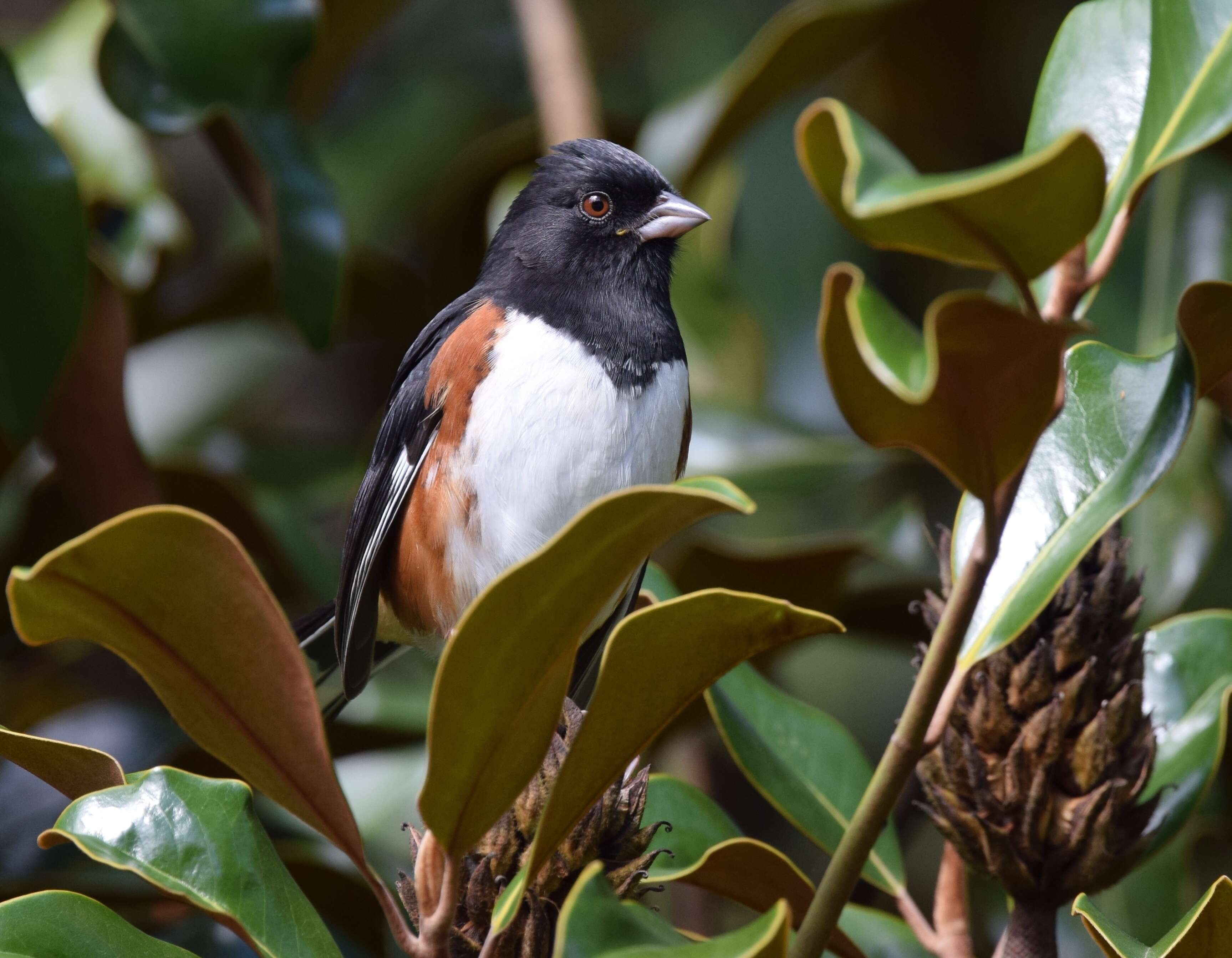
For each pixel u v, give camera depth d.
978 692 4.16
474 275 4.38
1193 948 4.12
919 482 4.36
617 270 4.26
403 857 4.29
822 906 4.12
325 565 4.32
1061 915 4.25
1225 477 4.30
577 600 3.66
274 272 4.35
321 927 4.14
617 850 4.14
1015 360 3.54
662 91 4.50
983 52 4.39
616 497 3.39
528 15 4.38
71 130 4.34
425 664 4.33
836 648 4.38
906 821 4.30
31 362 4.23
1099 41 4.15
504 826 4.14
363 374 4.41
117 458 4.29
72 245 4.23
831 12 4.32
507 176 4.36
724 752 4.35
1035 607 4.13
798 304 4.39
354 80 4.49
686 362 4.26
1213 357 4.12
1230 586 4.31
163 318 4.36
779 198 4.39
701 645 3.93
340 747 4.30
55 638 3.78
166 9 4.25
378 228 4.46
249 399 4.41
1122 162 4.14
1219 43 4.11
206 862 4.14
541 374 4.24
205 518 3.48
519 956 4.13
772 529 4.34
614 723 4.06
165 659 3.85
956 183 3.09
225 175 4.42
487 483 4.24
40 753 4.14
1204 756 4.20
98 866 4.26
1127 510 4.12
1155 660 4.21
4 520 4.32
